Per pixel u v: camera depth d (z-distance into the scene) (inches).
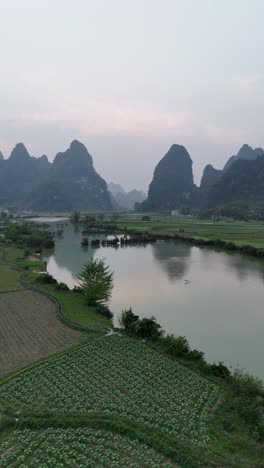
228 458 721.6
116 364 1144.8
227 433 805.9
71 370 1102.4
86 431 817.5
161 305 1884.8
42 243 4092.0
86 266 1859.0
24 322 1529.3
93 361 1162.0
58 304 1763.0
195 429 823.1
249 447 754.2
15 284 2204.7
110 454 748.0
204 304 1903.3
